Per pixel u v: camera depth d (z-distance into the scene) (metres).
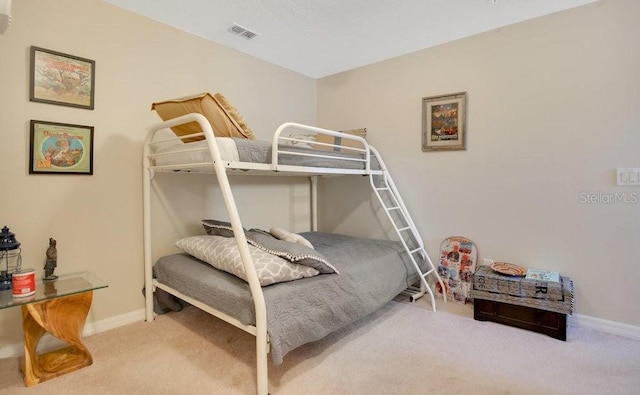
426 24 2.65
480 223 2.86
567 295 2.19
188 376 1.82
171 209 2.73
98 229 2.33
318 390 1.70
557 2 2.34
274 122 3.52
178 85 2.73
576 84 2.41
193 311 2.70
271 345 1.62
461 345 2.15
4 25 1.50
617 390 1.68
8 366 1.90
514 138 2.67
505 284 2.40
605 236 2.34
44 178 2.11
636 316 2.24
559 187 2.50
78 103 2.21
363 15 2.51
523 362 1.95
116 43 2.38
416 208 3.23
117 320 2.43
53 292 1.83
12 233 1.90
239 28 2.72
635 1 2.19
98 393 1.68
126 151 2.45
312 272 2.05
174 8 2.41
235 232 1.67
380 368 1.89
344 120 3.75
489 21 2.61
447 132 3.00
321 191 3.99
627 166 2.25
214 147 1.77
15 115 1.99
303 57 3.34
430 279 3.13
